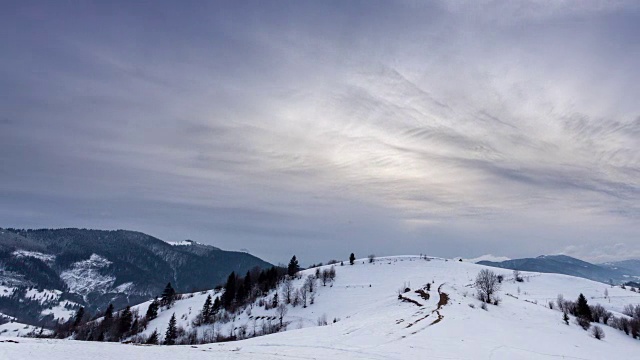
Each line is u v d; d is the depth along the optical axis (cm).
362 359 3644
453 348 4375
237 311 17125
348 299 15762
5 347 3372
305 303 15812
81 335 18175
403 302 10562
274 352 3897
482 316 7950
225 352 3834
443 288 13125
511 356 4312
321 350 4009
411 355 3881
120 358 3331
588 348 6531
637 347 8381
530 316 10069
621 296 19512
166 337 14662
